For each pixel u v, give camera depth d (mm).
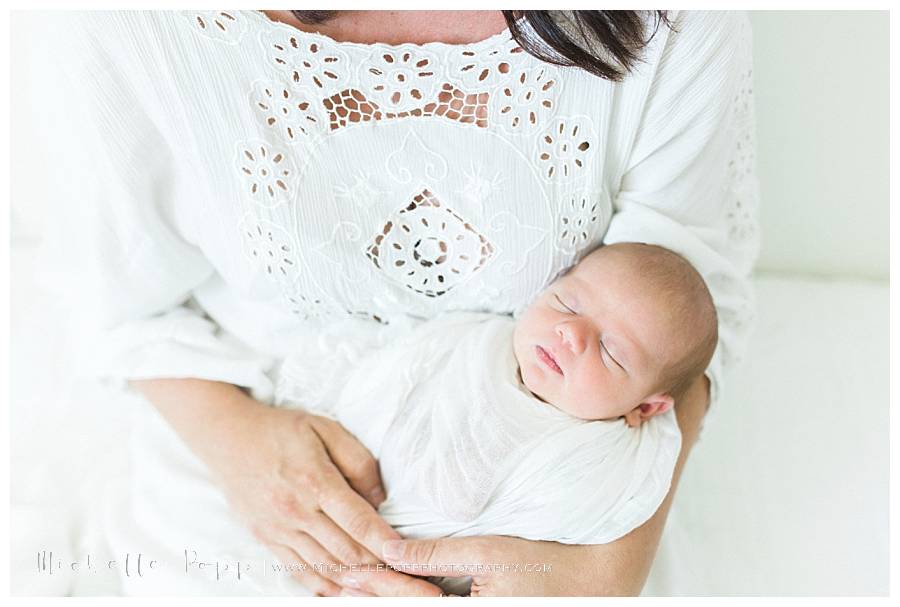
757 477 1097
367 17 717
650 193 845
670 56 747
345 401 871
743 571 980
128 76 720
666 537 975
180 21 694
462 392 826
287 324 906
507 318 910
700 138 803
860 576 973
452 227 807
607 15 694
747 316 997
